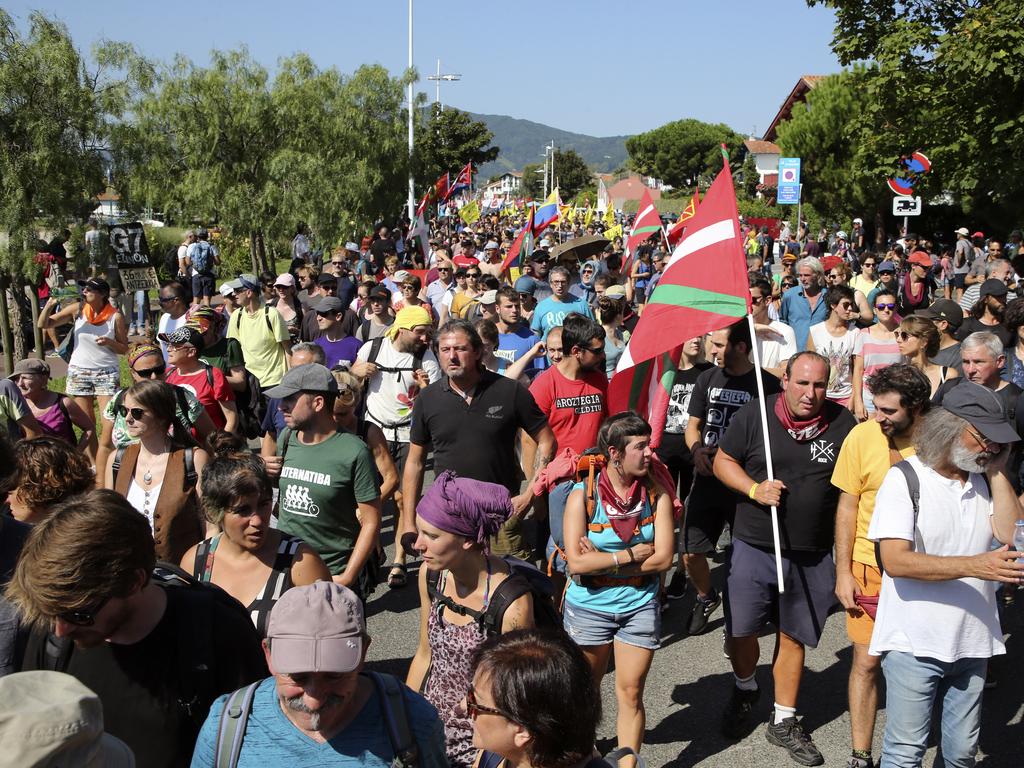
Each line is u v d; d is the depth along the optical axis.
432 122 61.25
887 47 18.11
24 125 14.86
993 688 5.48
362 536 4.86
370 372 7.40
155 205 22.83
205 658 2.89
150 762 2.86
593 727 2.35
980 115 17.31
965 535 3.81
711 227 5.53
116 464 5.02
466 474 5.43
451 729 3.47
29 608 2.70
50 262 15.78
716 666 5.82
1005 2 16.30
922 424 3.85
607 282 12.39
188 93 22.77
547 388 6.23
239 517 3.59
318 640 2.40
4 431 3.82
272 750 2.54
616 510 4.38
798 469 4.73
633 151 123.81
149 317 18.69
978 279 16.81
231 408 7.35
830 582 4.80
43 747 1.92
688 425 6.20
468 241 22.80
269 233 23.33
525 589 3.43
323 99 25.98
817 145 41.28
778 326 7.50
